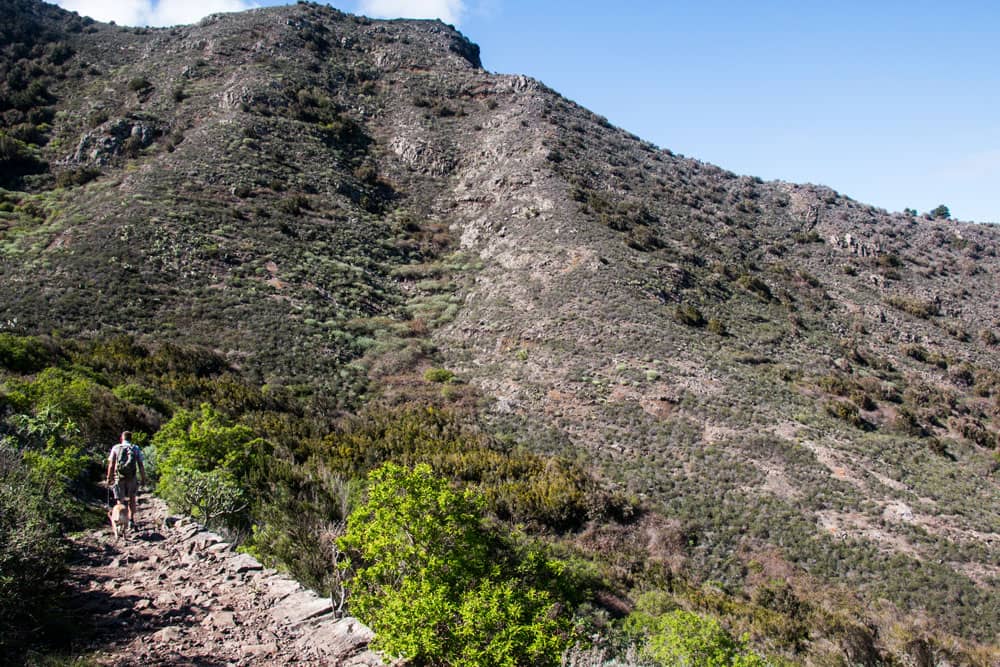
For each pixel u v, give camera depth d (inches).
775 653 553.6
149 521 398.0
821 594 737.6
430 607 254.5
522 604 274.5
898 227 2618.1
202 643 230.2
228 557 334.3
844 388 1309.1
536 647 253.3
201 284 1423.5
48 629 215.6
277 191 1909.4
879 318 1807.3
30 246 1465.3
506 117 2659.9
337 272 1667.1
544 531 778.8
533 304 1563.7
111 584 277.1
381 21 3794.3
